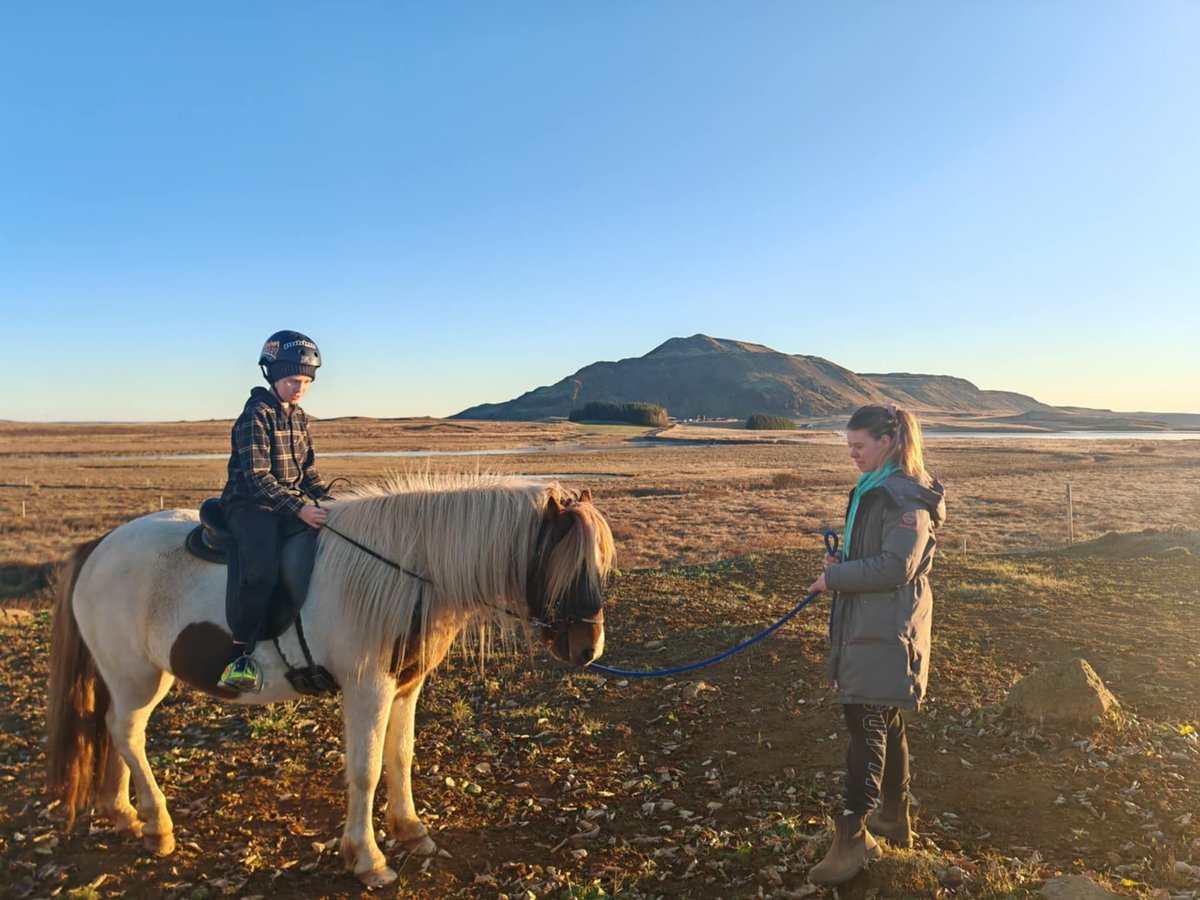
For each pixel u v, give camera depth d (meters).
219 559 4.07
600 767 5.30
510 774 5.23
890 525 3.52
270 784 5.14
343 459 59.09
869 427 3.66
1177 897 3.38
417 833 4.23
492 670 7.27
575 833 4.42
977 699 5.93
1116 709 5.40
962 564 11.27
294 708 6.45
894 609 3.52
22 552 19.31
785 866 3.88
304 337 4.29
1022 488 32.78
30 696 6.86
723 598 9.54
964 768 4.91
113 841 4.41
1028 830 4.16
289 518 4.09
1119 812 4.24
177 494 32.38
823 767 5.03
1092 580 9.89
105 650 4.24
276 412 4.15
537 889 3.85
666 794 4.88
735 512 26.48
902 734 3.89
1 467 46.78
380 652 3.87
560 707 6.38
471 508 3.95
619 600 9.50
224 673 3.83
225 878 4.02
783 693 6.30
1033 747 5.09
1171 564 10.45
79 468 46.09
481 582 3.90
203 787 5.12
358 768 3.87
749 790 4.82
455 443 91.12
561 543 3.79
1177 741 5.04
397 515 3.97
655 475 43.97
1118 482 34.78
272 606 3.87
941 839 4.12
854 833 3.60
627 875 3.95
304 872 4.07
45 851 4.29
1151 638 7.28
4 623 9.38
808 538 19.88
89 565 4.38
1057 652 7.00
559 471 48.12
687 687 6.53
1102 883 3.46
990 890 3.43
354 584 3.85
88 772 4.42
